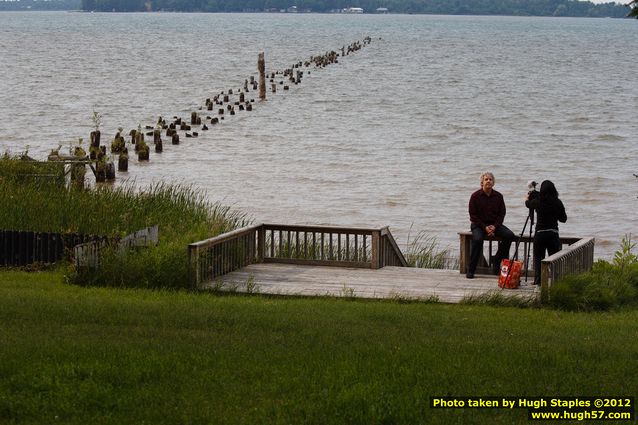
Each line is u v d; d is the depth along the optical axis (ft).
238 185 125.49
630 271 60.70
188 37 610.65
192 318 45.44
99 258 58.08
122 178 128.57
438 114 213.66
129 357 37.42
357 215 108.78
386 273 62.39
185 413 31.76
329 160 147.43
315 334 42.88
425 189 124.98
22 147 154.40
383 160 148.77
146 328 43.19
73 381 34.50
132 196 78.43
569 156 156.35
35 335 41.01
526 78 322.96
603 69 375.86
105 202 73.36
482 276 61.82
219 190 121.60
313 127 188.75
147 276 57.11
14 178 82.89
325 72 335.26
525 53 478.18
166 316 45.78
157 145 153.58
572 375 36.63
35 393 33.47
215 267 59.72
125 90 258.78
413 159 150.51
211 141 168.55
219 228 68.44
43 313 45.55
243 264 63.67
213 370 36.29
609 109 229.45
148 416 31.53
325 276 60.95
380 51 473.67
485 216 61.16
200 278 57.36
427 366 37.37
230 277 60.03
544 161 150.61
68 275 57.82
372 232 63.62
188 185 124.06
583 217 110.73
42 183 82.99
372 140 170.81
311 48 491.72
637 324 48.65
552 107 231.91
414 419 31.53
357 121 199.11
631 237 100.89
